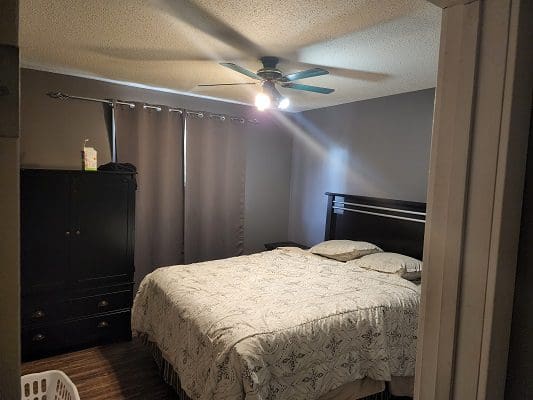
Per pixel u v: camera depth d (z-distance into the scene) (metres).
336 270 3.07
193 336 2.10
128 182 3.24
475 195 0.72
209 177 4.23
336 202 4.17
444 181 0.77
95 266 3.13
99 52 2.61
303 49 2.37
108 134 3.63
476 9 0.70
